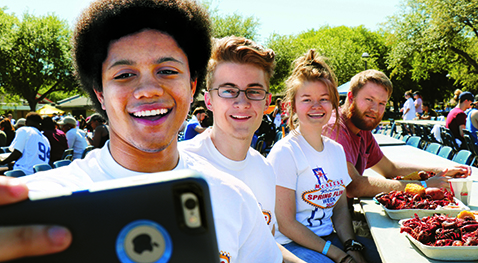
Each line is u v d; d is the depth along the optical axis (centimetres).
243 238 93
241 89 156
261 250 99
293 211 204
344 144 253
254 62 157
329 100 214
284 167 205
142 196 39
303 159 209
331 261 187
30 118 520
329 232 214
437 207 190
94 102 86
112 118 77
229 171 152
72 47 82
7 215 35
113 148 80
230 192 92
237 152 155
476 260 137
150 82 73
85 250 36
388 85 258
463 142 661
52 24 3034
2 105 3628
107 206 38
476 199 223
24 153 504
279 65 2695
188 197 40
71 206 37
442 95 4038
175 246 39
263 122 918
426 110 1595
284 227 201
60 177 77
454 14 1975
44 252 35
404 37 2291
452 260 139
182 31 79
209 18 92
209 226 41
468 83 2752
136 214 39
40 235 35
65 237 35
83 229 37
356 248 197
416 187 207
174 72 77
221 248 86
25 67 2916
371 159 301
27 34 2931
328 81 212
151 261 38
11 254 34
